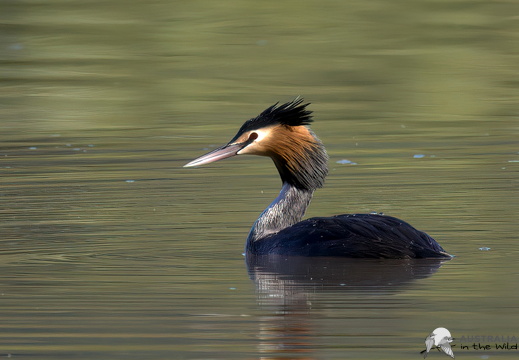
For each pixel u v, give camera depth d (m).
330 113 25.42
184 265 12.92
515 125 23.56
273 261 13.10
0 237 14.49
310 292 11.55
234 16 38.28
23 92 28.72
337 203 16.45
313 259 13.05
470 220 15.05
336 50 33.03
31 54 33.28
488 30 35.00
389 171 18.92
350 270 12.49
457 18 36.84
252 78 29.80
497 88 27.95
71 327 10.37
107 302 11.26
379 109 25.80
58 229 14.95
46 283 12.07
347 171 19.05
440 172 18.70
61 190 17.78
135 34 35.75
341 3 39.75
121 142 22.59
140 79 30.00
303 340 9.93
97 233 14.70
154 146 22.03
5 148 22.11
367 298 11.28
